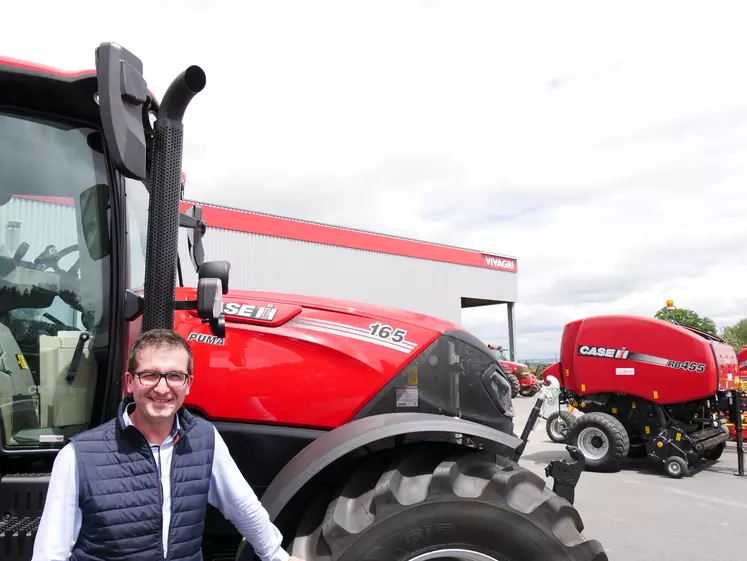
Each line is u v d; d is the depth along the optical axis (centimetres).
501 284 2794
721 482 692
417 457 224
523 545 206
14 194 237
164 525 176
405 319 272
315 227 1995
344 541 203
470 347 271
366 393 253
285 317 263
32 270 237
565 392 862
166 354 177
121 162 194
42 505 218
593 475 730
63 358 235
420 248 2400
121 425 176
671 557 440
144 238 267
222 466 192
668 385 727
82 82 230
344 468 230
